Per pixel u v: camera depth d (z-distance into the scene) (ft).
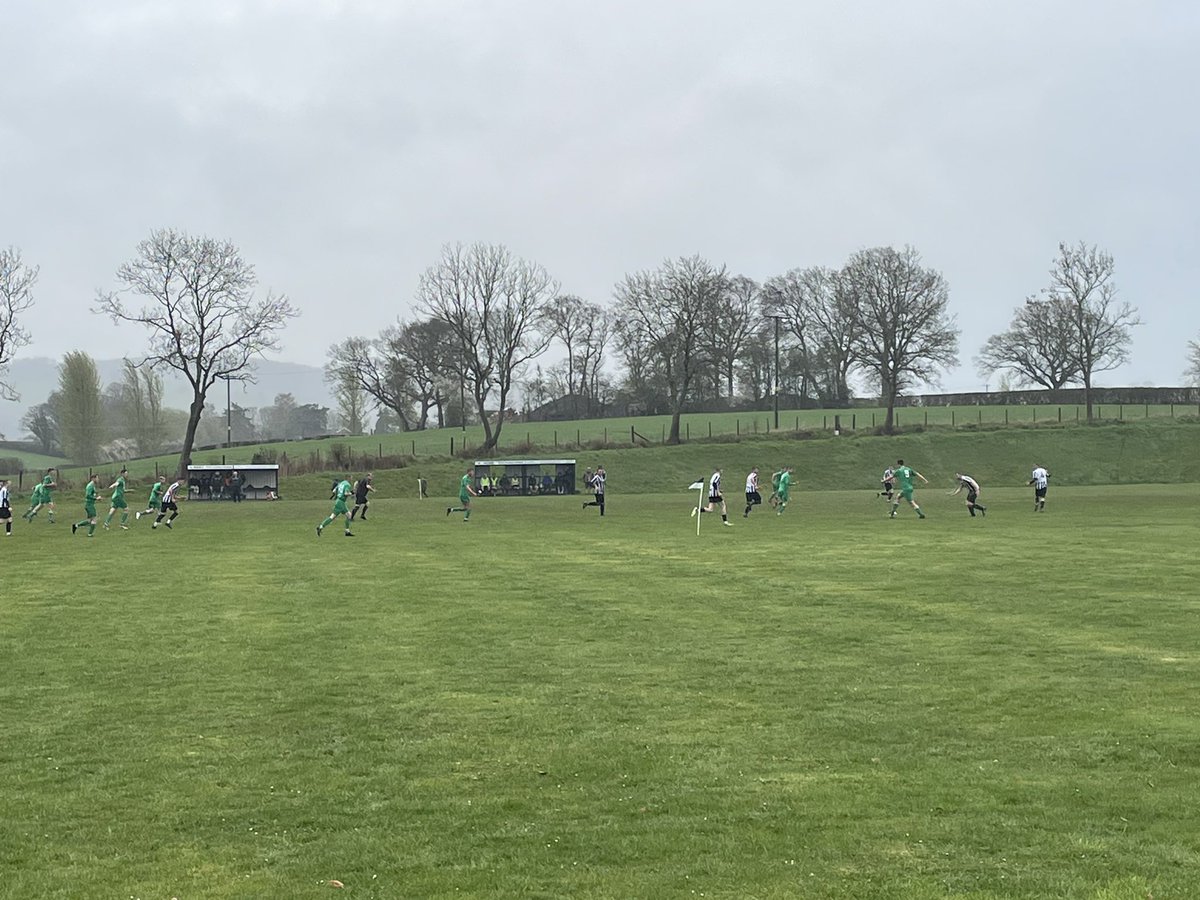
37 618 63.67
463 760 35.19
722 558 93.45
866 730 37.78
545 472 252.83
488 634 56.95
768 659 49.80
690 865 26.40
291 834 29.01
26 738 38.22
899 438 307.58
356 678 46.96
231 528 142.51
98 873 26.61
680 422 392.27
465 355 329.72
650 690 44.16
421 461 279.08
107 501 220.23
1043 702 41.04
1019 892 24.35
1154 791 30.86
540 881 25.66
